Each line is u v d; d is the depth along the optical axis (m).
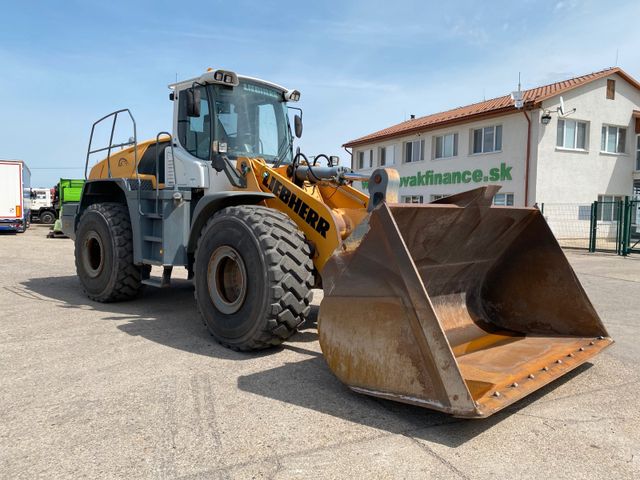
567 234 18.14
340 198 4.93
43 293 6.70
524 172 17.89
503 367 3.18
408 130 22.45
